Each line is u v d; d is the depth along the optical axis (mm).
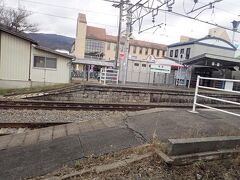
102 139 5801
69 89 14977
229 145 4969
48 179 4152
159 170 4250
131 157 4680
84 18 59062
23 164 4895
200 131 5961
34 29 44938
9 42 19016
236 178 4375
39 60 20781
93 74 35062
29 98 14117
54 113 10742
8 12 42031
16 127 8555
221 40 38125
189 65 31266
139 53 69438
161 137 5648
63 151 5305
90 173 4250
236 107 14867
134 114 7844
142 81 31719
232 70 31703
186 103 17156
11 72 19328
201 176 4254
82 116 10578
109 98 15766
